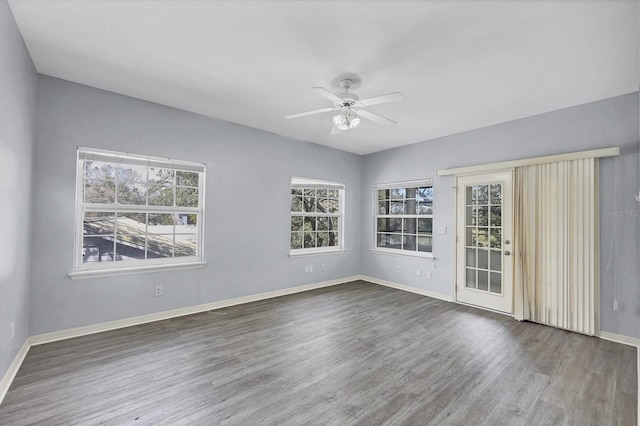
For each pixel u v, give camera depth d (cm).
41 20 201
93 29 211
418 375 231
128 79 287
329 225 550
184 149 364
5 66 186
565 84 282
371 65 253
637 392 211
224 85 297
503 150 390
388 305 415
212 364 245
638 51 224
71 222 293
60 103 287
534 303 350
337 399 200
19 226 230
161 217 358
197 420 178
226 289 403
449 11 185
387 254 536
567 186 330
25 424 172
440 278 456
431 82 281
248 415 183
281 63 254
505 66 251
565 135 338
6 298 204
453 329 328
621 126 302
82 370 232
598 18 188
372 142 499
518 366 246
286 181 471
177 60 252
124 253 332
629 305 294
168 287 354
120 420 177
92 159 308
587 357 263
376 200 573
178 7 187
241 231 418
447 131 432
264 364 246
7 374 209
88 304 302
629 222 296
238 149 414
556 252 336
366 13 189
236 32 212
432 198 476
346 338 300
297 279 486
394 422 178
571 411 190
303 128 430
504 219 384
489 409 191
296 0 178
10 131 200
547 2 176
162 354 261
